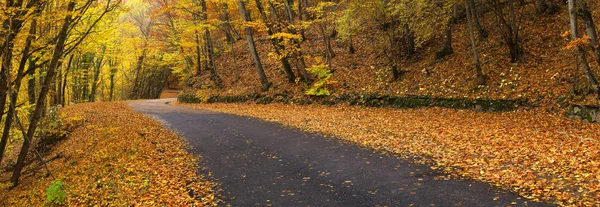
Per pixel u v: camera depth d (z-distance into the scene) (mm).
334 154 9758
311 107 18984
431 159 8641
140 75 45500
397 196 6504
